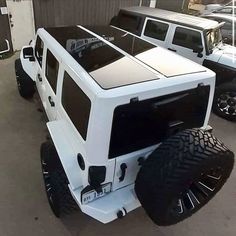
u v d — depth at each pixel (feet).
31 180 11.75
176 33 19.42
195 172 6.51
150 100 6.92
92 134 6.59
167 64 8.36
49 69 10.44
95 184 7.30
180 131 7.52
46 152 9.36
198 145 6.60
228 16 29.86
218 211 11.27
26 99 17.70
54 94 9.84
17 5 23.81
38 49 12.47
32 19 25.53
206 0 46.52
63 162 7.84
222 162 7.02
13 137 14.29
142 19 21.22
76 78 7.39
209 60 18.34
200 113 8.52
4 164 12.46
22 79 15.92
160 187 6.59
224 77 18.17
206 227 10.51
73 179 7.70
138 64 8.10
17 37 25.40
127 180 7.98
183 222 10.61
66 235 9.62
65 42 9.82
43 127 15.26
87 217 10.32
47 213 10.36
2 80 19.97
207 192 8.22
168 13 21.86
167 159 6.55
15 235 9.45
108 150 6.94
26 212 10.32
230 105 17.89
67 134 8.43
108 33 10.99
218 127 17.52
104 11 30.04
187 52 19.22
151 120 7.31
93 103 6.37
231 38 28.81
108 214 7.54
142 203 7.33
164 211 7.01
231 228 10.58
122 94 6.34
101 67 7.68
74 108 7.73
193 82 7.57
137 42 10.15
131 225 10.25
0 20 23.31
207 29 18.16
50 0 25.62
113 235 9.82
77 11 27.99
